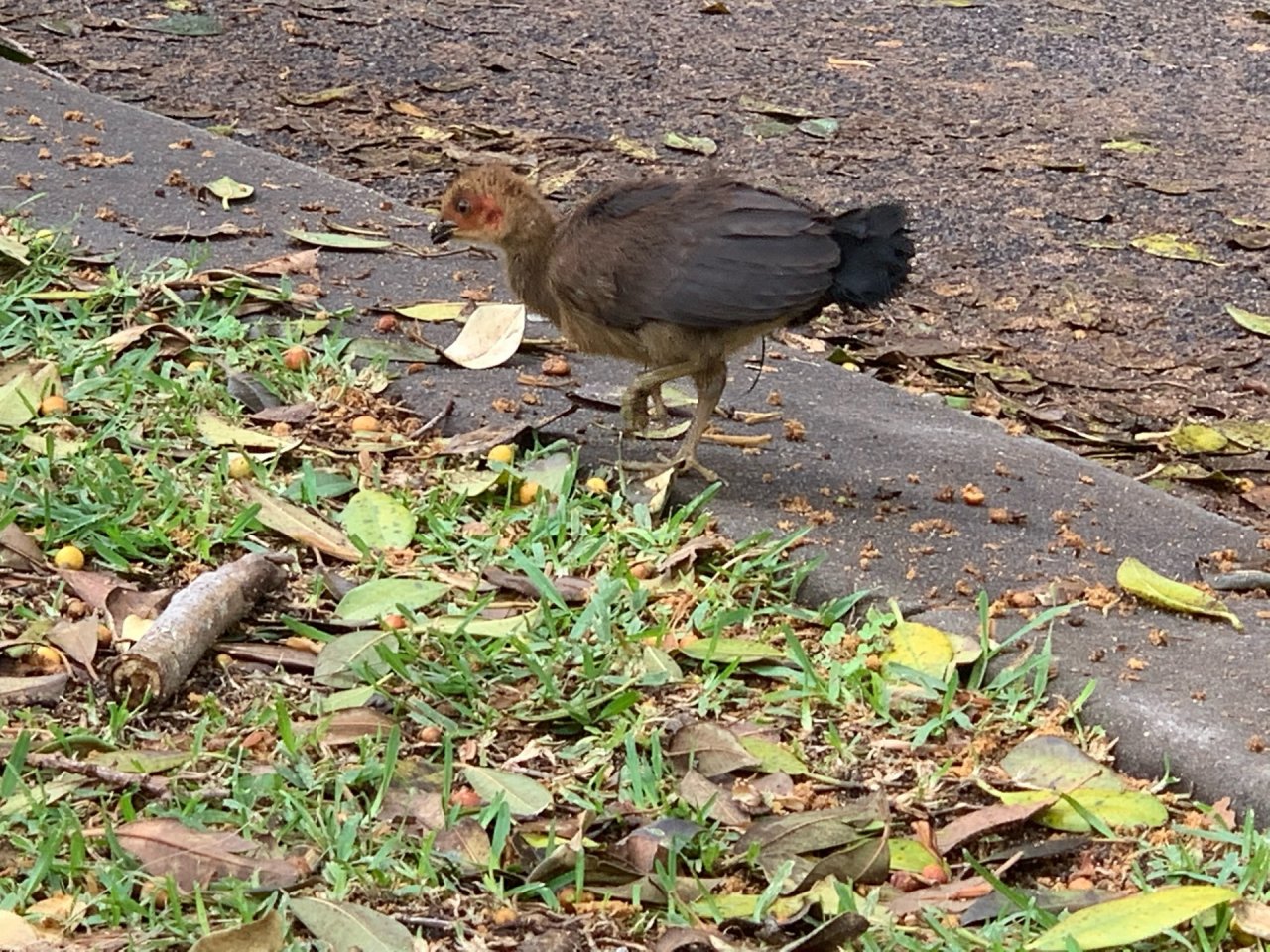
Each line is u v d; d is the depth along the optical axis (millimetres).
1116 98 3064
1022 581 1763
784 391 2025
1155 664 1677
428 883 1469
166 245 2109
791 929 1461
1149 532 1851
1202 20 3543
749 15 3365
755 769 1577
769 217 1811
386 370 1956
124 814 1487
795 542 1779
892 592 1736
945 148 2754
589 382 1981
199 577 1657
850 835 1521
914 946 1445
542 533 1756
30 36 2770
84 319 1940
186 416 1840
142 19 2914
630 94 2859
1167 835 1550
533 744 1583
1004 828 1552
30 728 1551
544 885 1473
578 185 2523
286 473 1820
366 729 1569
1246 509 2033
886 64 3139
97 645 1617
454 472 1822
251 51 2846
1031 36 3365
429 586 1684
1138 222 2586
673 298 1807
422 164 2539
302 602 1684
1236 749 1601
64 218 2129
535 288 1912
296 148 2549
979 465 1920
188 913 1438
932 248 2484
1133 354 2311
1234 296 2434
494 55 2969
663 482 1821
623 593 1704
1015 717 1634
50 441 1754
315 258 2109
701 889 1477
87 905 1432
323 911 1435
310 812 1506
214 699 1587
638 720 1606
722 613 1683
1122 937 1445
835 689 1637
